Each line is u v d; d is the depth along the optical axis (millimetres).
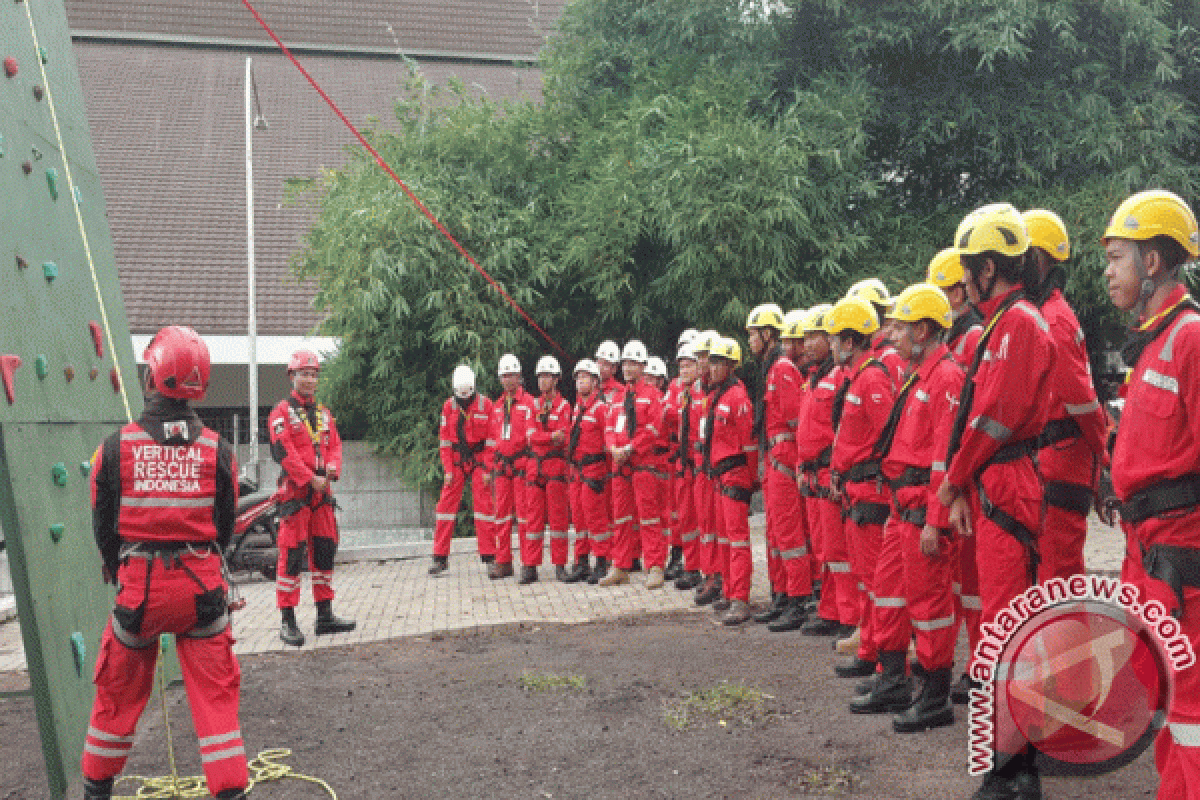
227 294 19938
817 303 14227
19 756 5664
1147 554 3369
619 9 16359
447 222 14906
